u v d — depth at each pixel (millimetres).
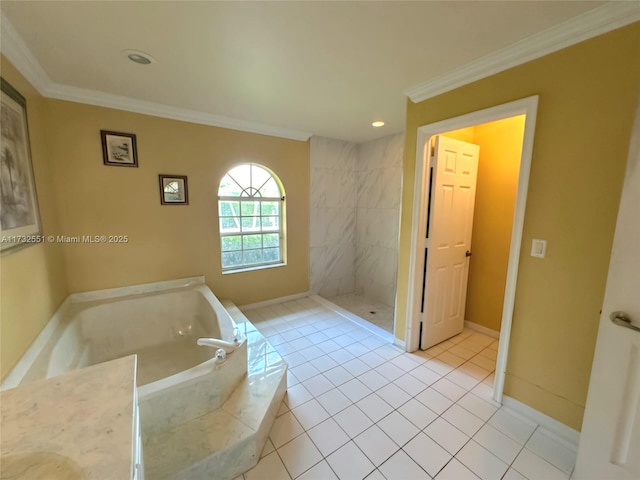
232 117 2988
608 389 1223
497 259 2816
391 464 1480
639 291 1117
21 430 686
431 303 2584
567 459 1516
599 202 1431
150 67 1897
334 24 1435
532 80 1610
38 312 1812
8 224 1433
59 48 1654
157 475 1249
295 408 1870
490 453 1548
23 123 1716
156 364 2348
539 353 1709
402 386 2104
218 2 1277
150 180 2711
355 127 3357
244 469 1444
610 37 1331
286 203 3662
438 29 1472
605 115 1377
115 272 2631
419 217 2375
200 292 2871
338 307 3650
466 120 1943
